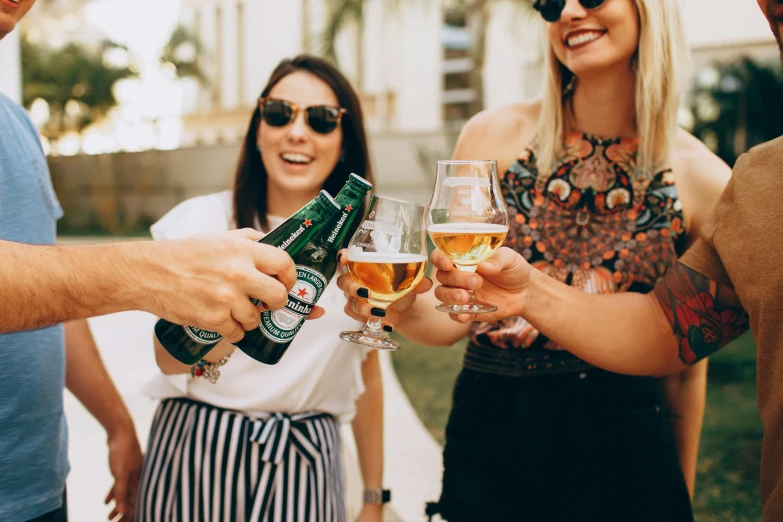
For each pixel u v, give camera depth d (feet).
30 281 3.86
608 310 6.06
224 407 6.39
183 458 6.34
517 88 66.03
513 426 6.79
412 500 12.46
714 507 12.76
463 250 5.12
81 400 7.33
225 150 75.00
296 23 90.22
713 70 44.73
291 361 6.41
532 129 7.44
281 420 6.41
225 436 6.28
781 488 4.35
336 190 7.65
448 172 5.26
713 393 19.49
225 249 4.03
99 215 80.07
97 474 13.53
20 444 5.57
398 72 76.59
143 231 76.07
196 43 85.71
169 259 4.00
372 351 7.36
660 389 7.89
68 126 81.92
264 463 6.28
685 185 7.08
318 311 4.92
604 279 6.97
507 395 6.86
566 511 6.63
